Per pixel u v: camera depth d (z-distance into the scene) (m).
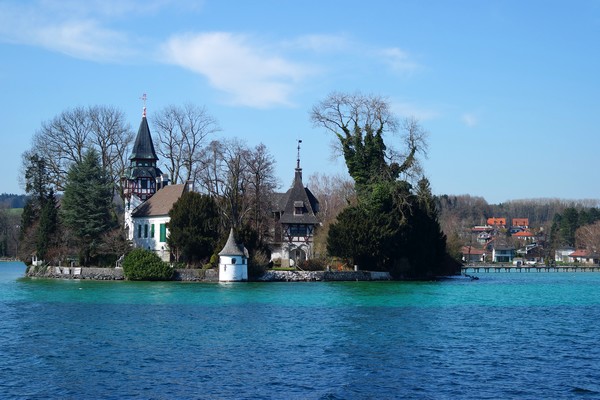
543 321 55.19
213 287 85.38
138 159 118.56
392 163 106.12
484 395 31.12
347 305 65.06
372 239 99.88
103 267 103.56
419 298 73.38
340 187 153.75
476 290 88.69
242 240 98.19
